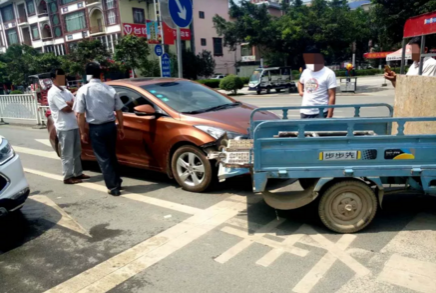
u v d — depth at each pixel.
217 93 6.21
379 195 3.52
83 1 39.16
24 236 3.99
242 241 3.55
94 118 4.87
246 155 3.98
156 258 3.34
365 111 12.08
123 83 5.80
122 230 3.98
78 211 4.62
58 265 3.34
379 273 2.90
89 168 6.72
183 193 4.99
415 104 4.19
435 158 3.36
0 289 3.02
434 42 11.67
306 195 3.56
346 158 3.40
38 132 11.26
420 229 3.59
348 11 40.91
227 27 39.25
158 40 19.08
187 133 4.81
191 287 2.86
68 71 31.09
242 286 2.83
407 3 20.09
